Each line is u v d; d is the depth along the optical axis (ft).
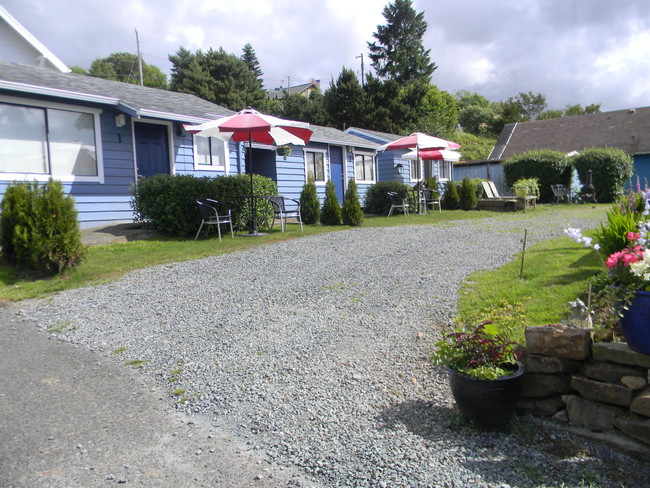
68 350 14.32
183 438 9.72
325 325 15.87
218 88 127.44
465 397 9.70
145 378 12.47
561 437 9.65
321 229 38.17
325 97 124.88
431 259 25.40
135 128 39.17
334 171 60.80
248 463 8.85
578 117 106.63
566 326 10.51
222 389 11.80
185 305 18.35
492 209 58.59
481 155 126.72
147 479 8.38
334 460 8.89
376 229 38.17
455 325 14.85
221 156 45.73
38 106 32.94
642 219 11.72
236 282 21.39
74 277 22.44
